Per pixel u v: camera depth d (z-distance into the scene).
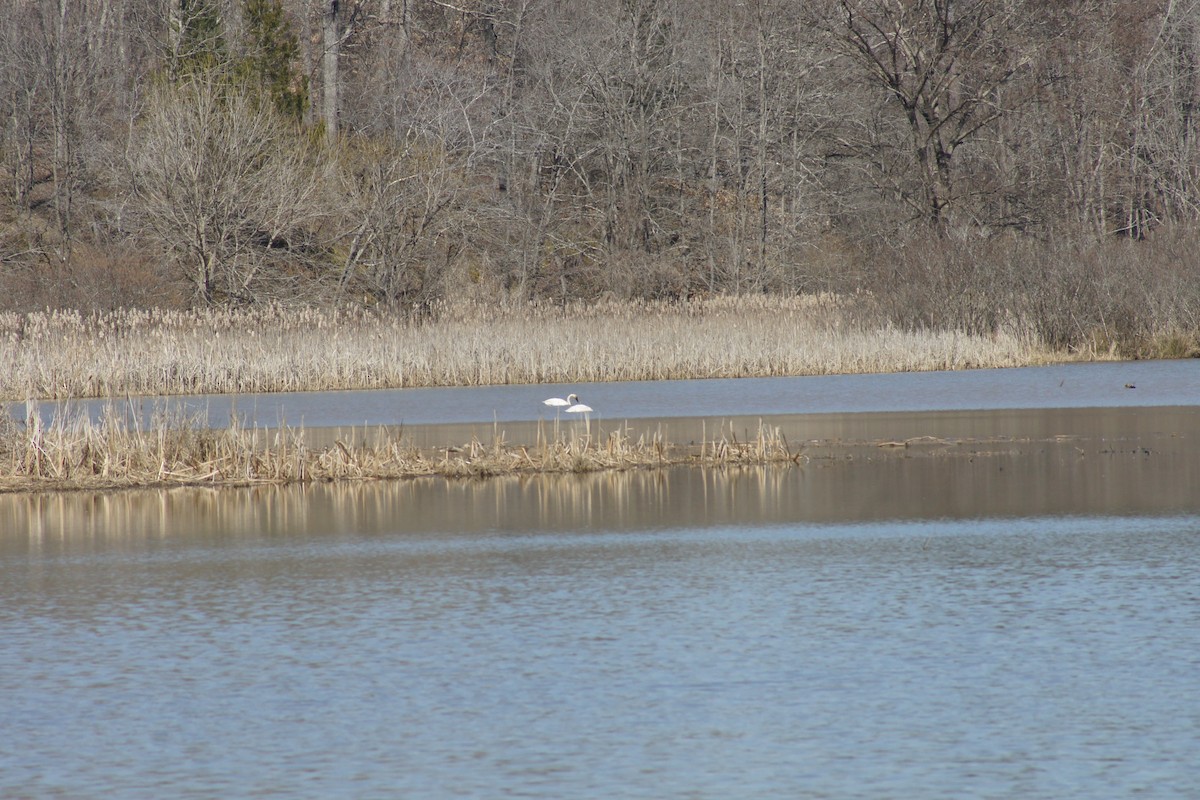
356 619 45.50
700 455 84.12
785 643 41.28
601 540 59.16
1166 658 38.72
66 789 30.86
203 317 140.50
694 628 43.31
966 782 30.31
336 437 95.06
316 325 140.12
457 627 44.09
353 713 35.53
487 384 124.62
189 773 31.67
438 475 79.94
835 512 65.00
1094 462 79.06
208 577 53.06
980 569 51.31
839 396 114.06
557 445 83.81
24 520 67.44
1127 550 54.31
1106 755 31.70
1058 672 37.69
